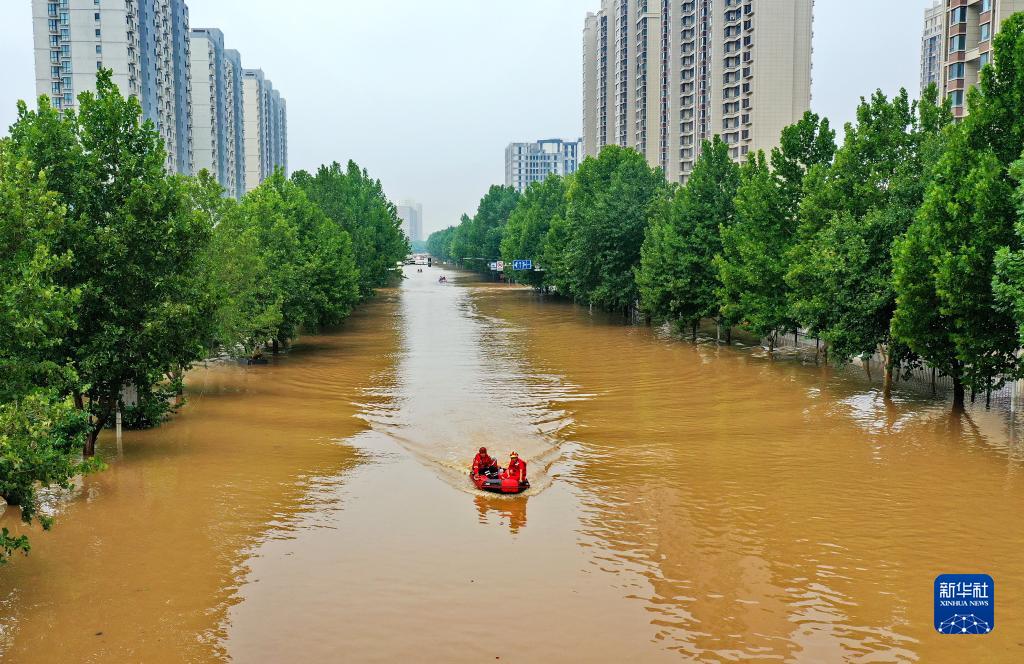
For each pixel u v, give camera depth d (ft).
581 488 78.89
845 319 116.26
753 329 159.84
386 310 310.45
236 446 94.79
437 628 49.96
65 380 67.26
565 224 311.27
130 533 66.03
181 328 82.74
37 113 82.84
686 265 186.39
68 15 337.93
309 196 281.33
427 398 126.11
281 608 52.75
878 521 68.33
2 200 53.01
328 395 128.67
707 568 58.85
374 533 66.49
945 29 232.53
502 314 289.74
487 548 63.21
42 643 47.93
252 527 67.72
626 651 46.98
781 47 410.93
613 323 250.37
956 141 95.86
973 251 88.53
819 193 132.57
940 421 105.70
